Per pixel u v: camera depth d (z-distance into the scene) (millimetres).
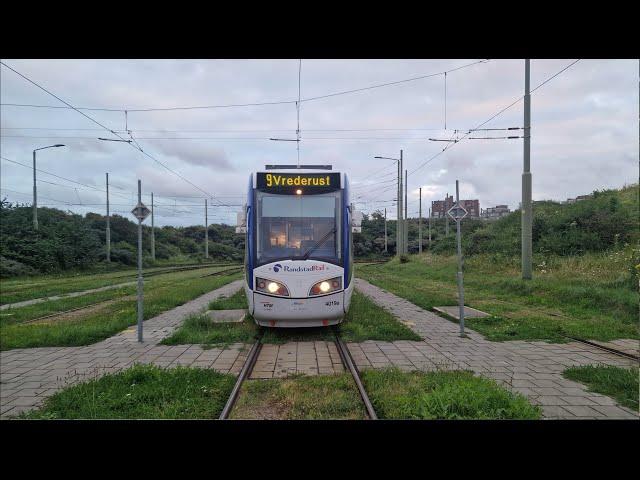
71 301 15609
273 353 7859
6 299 16875
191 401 5348
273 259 9188
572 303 12781
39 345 8641
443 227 76438
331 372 6621
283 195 9547
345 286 9211
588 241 21484
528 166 17469
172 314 12648
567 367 6766
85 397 5469
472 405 4848
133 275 31922
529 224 17250
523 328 9656
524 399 5062
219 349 8164
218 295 17359
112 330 9961
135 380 6094
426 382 5836
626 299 11398
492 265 23766
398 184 39938
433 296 15570
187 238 81188
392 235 75250
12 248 33062
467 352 7824
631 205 24719
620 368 6512
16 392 5902
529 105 17594
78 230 40438
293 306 9016
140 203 9242
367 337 8984
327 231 9422
